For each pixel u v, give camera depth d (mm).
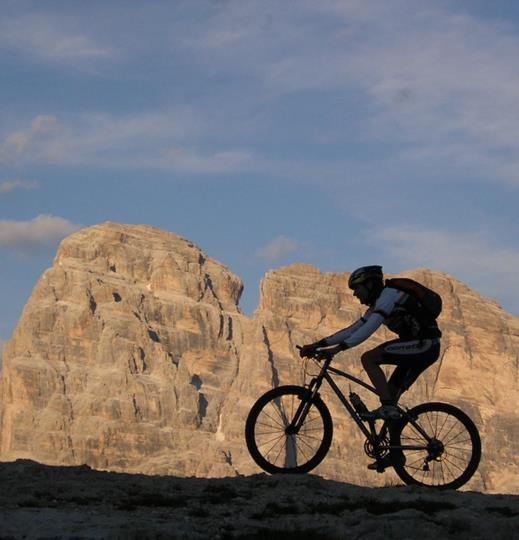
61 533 12383
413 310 16109
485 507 14312
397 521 13047
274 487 15750
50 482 16109
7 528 12594
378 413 16031
